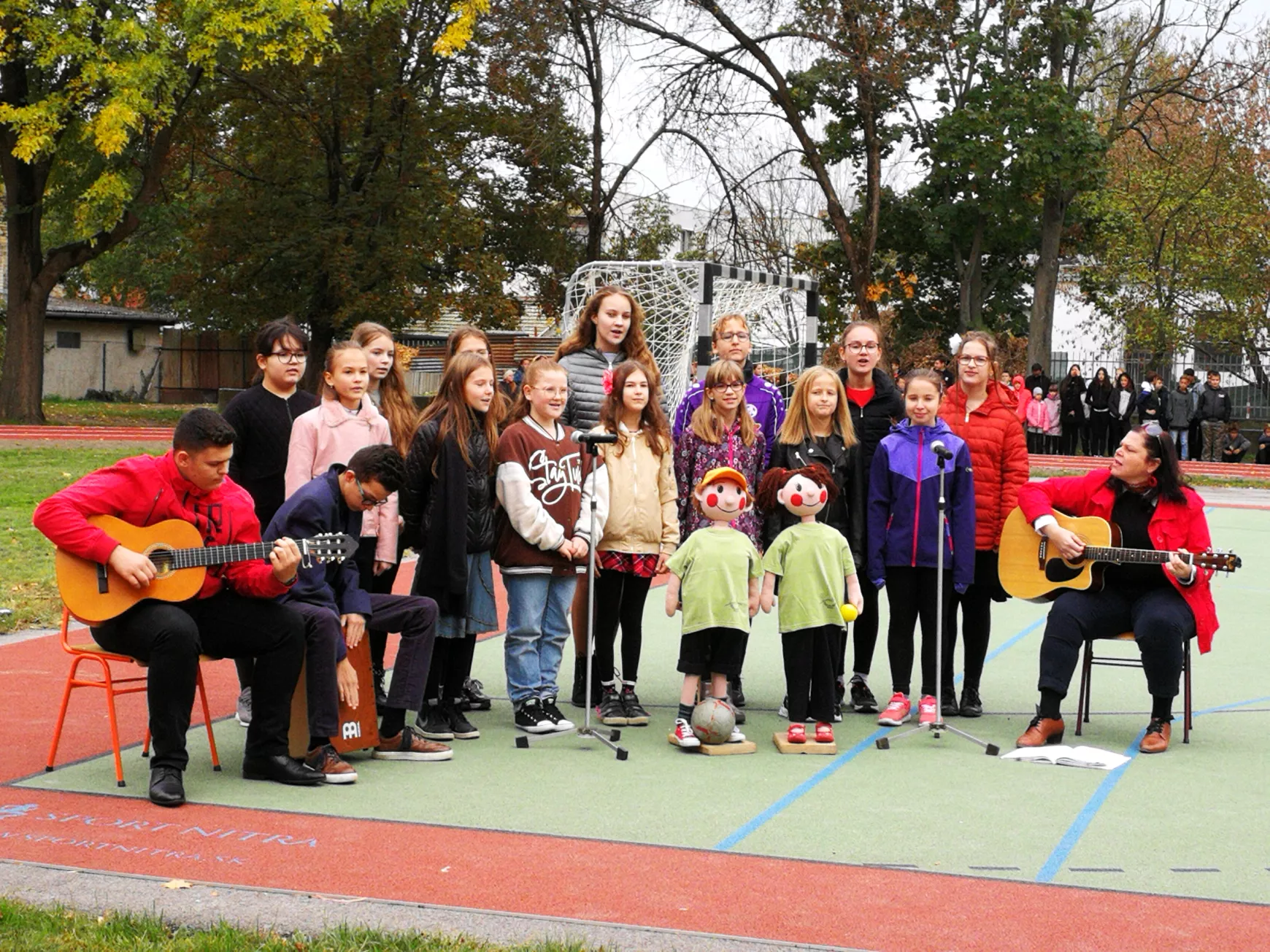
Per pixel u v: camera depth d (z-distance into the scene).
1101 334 39.91
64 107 28.02
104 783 5.91
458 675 6.95
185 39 28.28
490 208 38.44
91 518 5.73
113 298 63.81
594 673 7.55
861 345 7.88
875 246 36.34
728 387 7.44
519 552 6.92
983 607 7.71
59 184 31.73
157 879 4.60
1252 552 16.05
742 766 6.47
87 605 5.66
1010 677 8.93
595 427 7.53
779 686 8.54
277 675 5.99
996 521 7.57
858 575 7.71
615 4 30.86
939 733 7.16
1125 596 7.20
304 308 36.94
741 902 4.50
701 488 6.94
